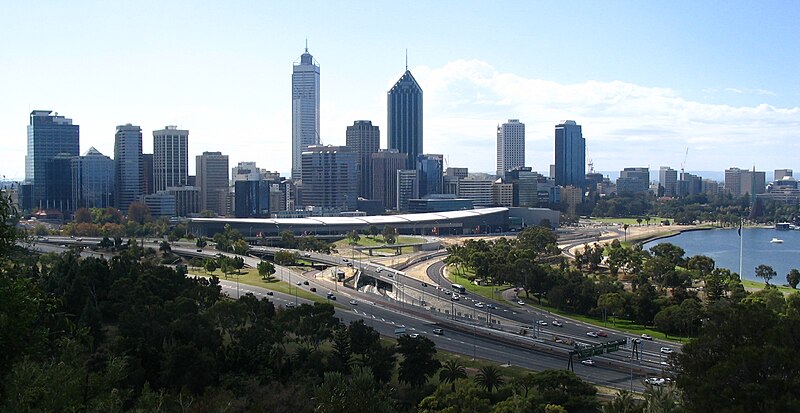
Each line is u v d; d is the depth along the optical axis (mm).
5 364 107812
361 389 136125
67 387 118250
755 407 140000
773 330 156750
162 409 164000
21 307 108000
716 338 162625
